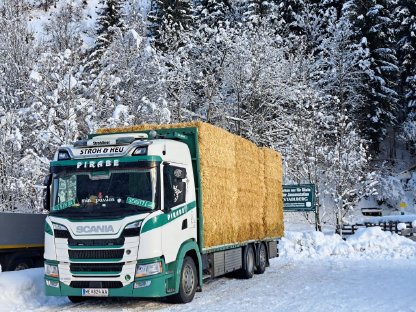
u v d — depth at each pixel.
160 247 9.28
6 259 13.31
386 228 25.89
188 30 34.03
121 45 25.66
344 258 19.34
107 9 40.06
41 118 18.56
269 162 16.73
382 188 38.84
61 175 9.90
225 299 10.67
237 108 29.70
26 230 13.83
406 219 30.14
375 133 40.12
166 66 27.67
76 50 23.81
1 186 20.52
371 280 13.08
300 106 28.03
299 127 27.59
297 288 12.02
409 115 41.25
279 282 13.24
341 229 26.06
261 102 29.89
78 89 19.66
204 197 11.16
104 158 9.74
